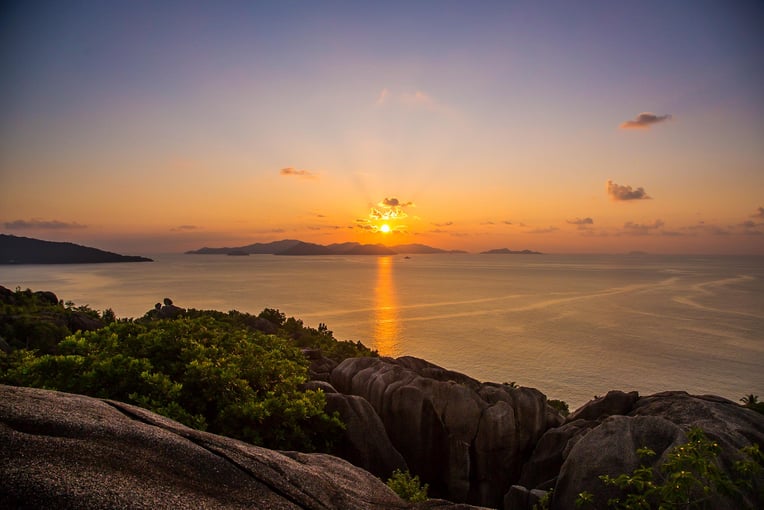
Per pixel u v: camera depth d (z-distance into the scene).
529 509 11.67
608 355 124.06
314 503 4.95
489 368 110.38
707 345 137.75
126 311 161.88
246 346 18.14
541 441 15.76
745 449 7.06
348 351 40.22
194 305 188.50
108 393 11.74
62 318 38.97
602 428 10.62
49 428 4.36
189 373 13.50
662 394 14.88
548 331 158.88
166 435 4.98
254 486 4.76
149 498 3.87
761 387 96.38
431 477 16.86
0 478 3.52
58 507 3.44
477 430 16.75
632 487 9.01
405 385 17.69
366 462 15.23
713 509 7.95
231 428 12.59
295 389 15.91
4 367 14.97
